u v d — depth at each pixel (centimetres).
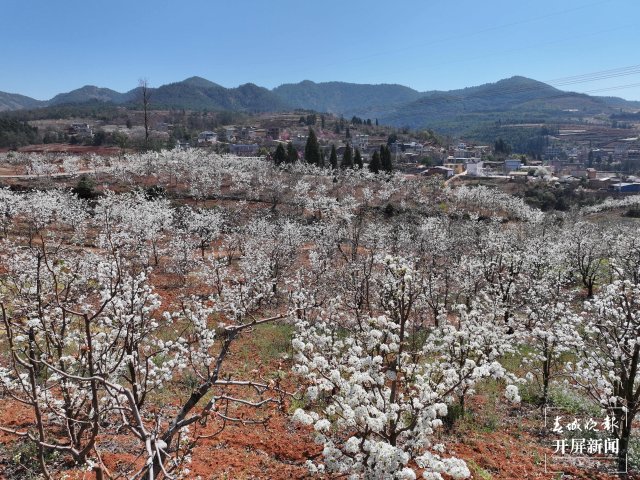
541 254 2208
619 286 1084
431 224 3603
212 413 548
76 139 10400
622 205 6831
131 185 4925
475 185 8900
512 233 3512
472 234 3422
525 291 1969
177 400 1107
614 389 1054
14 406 1007
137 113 18312
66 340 752
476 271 2044
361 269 1894
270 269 2341
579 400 1322
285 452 924
